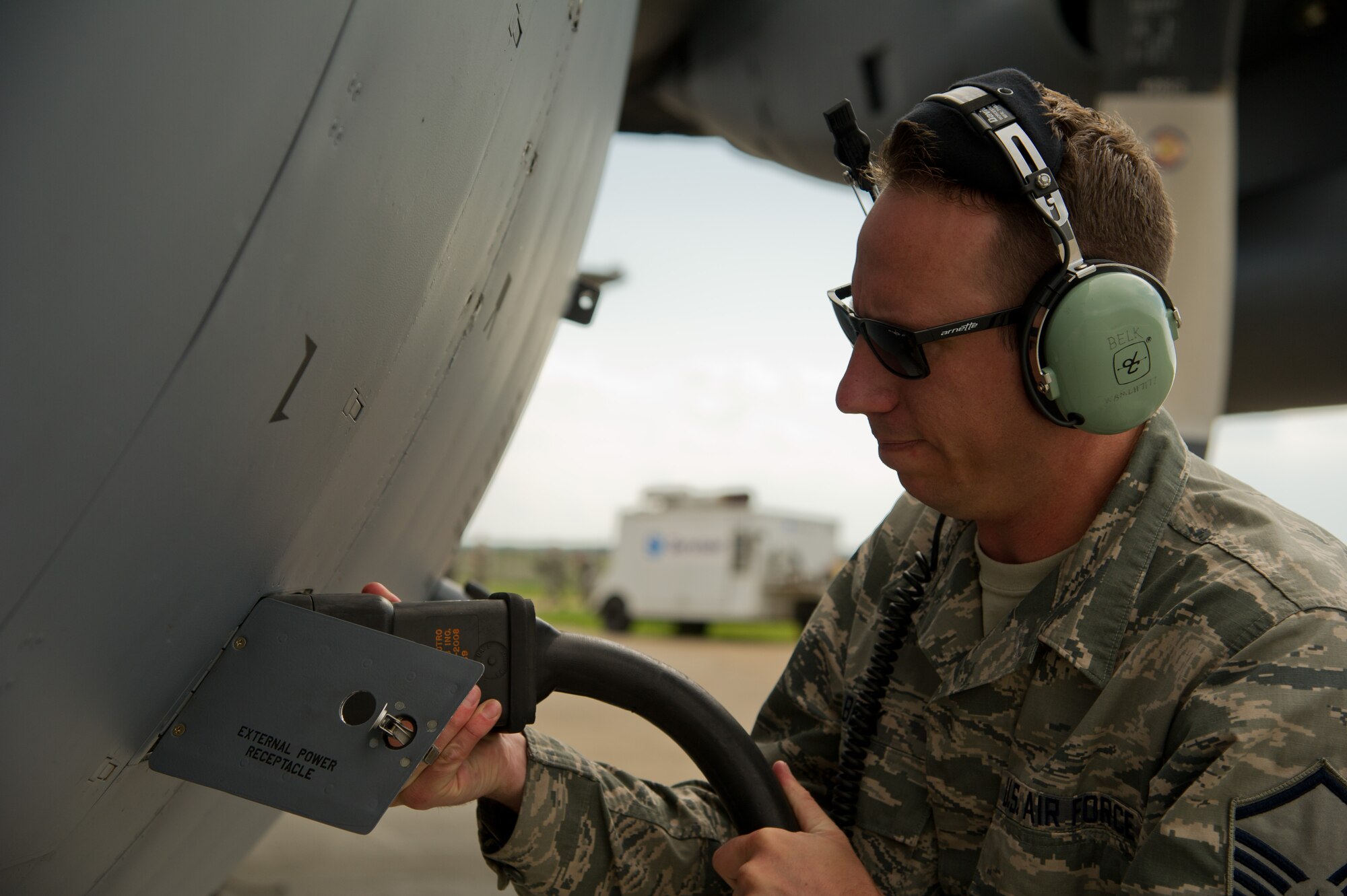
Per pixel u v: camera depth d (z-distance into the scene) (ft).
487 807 3.43
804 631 4.17
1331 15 12.49
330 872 11.70
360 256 2.20
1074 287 2.80
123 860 2.85
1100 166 2.92
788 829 3.31
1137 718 2.85
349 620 2.62
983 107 2.85
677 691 3.26
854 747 3.61
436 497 4.13
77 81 1.56
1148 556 3.01
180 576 2.13
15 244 1.57
